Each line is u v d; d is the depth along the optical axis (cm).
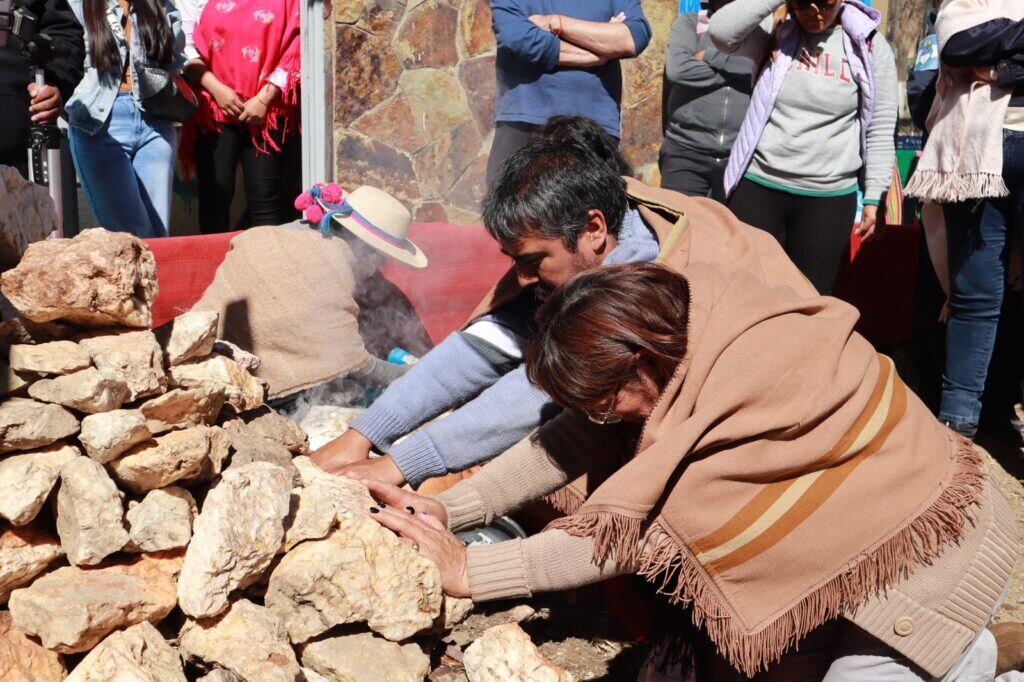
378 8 414
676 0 541
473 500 207
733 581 166
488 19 438
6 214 185
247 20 444
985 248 369
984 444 414
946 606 167
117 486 181
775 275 203
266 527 182
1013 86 346
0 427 165
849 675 176
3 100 304
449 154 446
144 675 159
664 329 156
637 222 210
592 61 397
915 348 453
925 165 369
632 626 219
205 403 194
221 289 302
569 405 164
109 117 388
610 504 160
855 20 371
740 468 161
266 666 170
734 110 464
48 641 162
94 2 374
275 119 456
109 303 183
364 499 205
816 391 161
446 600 206
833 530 163
